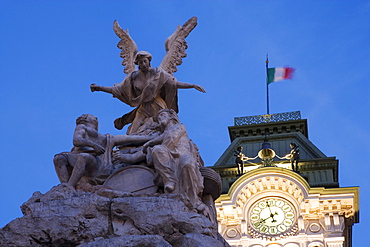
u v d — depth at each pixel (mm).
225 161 62562
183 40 28641
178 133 22469
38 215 19875
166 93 26062
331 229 55812
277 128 64562
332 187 57719
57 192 20703
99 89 26328
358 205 56531
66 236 19609
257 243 56156
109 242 18922
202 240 19422
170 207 20016
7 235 19625
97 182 22578
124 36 29234
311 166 59281
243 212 57406
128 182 22297
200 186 21766
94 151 22938
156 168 21797
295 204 57031
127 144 23656
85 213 20000
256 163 60938
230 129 65125
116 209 20031
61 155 22656
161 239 19078
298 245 55719
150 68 25984
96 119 23844
